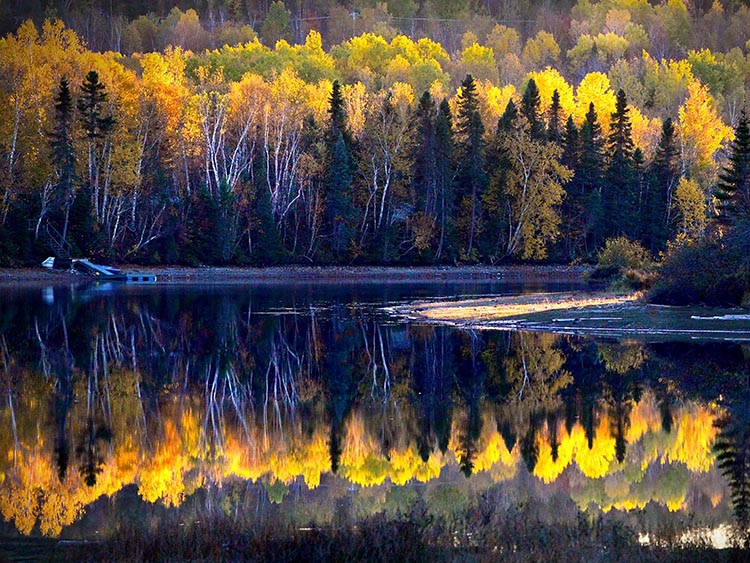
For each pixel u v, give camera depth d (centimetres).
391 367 5050
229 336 6259
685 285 7306
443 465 3103
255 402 4153
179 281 11994
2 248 12069
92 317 7281
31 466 3073
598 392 4347
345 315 7519
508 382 4597
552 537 2197
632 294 8569
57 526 2452
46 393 4288
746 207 9175
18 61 13125
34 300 8769
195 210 13525
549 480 2909
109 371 4894
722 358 5212
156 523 2441
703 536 2266
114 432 3553
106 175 12838
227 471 3025
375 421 3766
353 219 14150
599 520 2341
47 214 12588
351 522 2386
